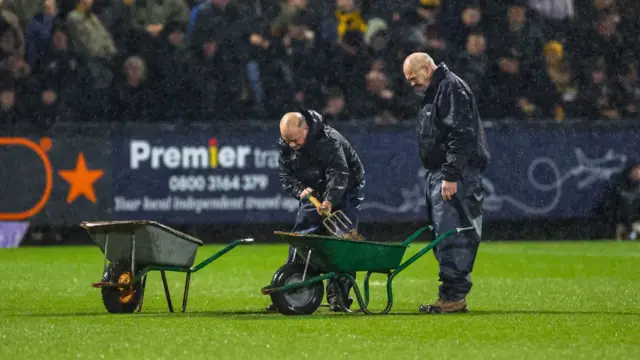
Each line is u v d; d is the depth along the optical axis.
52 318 30.72
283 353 23.45
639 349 24.02
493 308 34.16
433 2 68.56
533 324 28.75
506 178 63.44
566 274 47.28
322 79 67.12
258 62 66.38
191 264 31.98
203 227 61.47
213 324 28.72
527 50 68.81
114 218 61.00
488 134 63.19
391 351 23.67
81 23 64.06
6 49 63.66
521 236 63.66
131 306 32.16
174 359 22.75
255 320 29.58
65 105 64.38
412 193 62.59
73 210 60.75
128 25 65.44
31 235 60.66
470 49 68.62
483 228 63.41
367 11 67.88
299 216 33.22
